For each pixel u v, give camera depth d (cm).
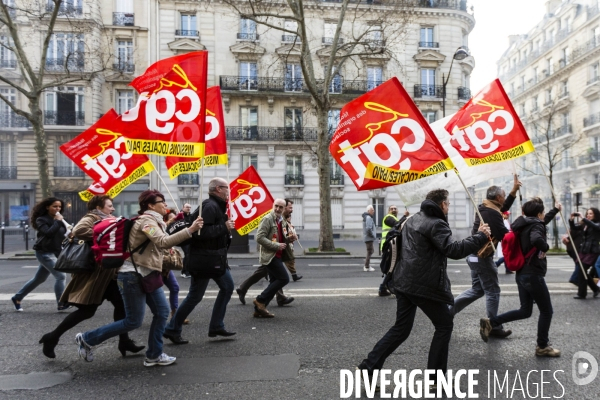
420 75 2888
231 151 2702
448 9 2895
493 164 586
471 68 3039
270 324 569
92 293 424
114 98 2739
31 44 2645
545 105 3919
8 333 535
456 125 596
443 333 351
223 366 414
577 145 3566
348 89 2745
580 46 3653
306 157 2753
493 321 480
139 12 2731
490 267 498
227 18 2731
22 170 2722
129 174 679
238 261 1423
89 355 413
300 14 1587
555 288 845
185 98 495
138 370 405
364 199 2791
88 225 434
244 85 2736
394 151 437
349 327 552
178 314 483
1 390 360
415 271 344
